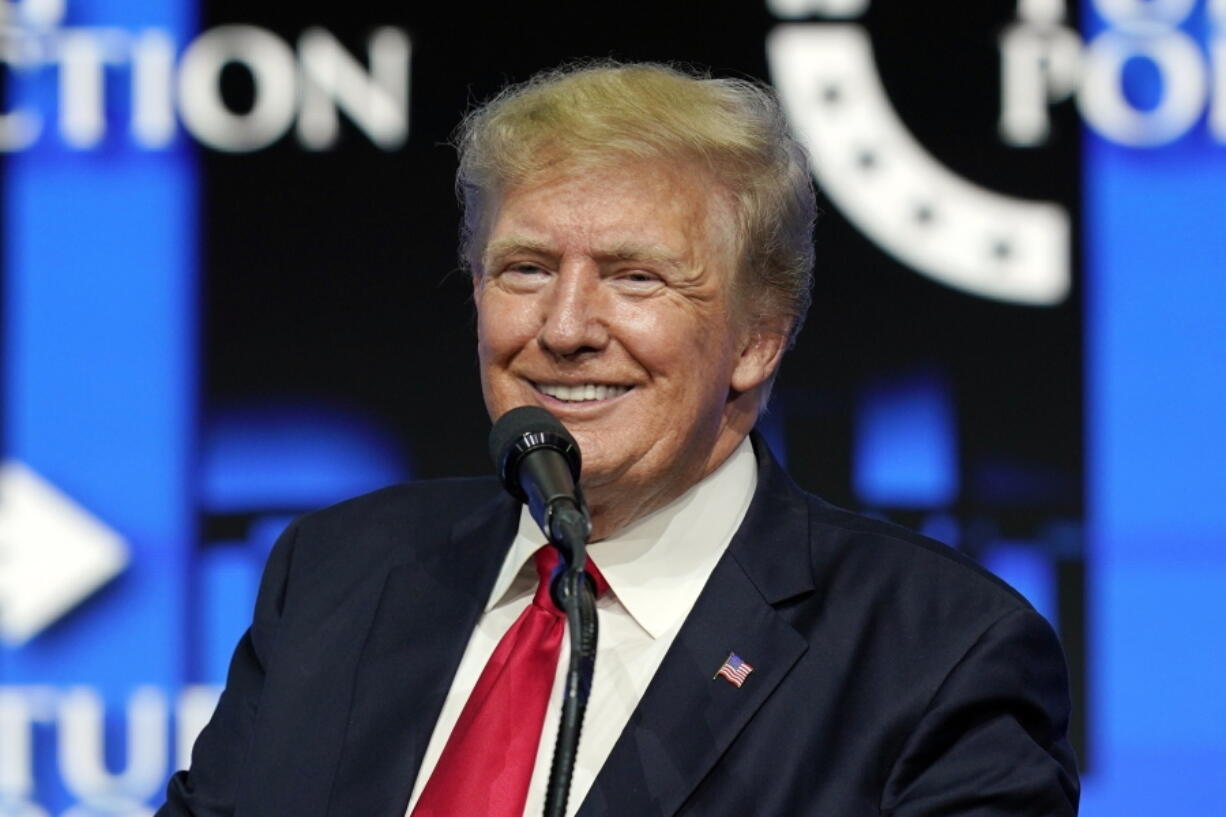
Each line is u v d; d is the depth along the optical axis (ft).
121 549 41.06
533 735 19.34
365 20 41.83
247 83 41.75
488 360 19.90
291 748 20.36
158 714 40.91
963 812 18.11
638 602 20.21
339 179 41.81
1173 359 40.09
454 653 20.66
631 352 19.25
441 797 19.08
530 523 21.15
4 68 41.24
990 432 40.50
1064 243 40.47
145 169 41.47
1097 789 39.58
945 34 40.91
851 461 40.70
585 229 19.16
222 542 41.11
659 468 19.66
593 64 21.83
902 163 40.88
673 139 19.47
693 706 19.07
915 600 19.77
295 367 41.52
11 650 40.81
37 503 41.01
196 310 41.47
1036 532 40.22
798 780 18.52
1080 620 39.93
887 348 40.81
